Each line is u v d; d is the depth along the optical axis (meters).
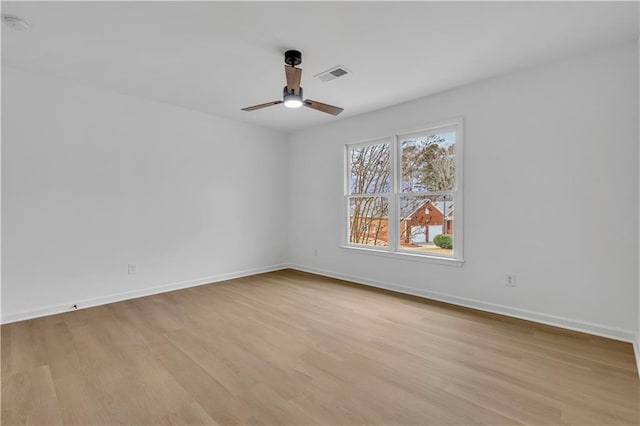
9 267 2.99
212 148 4.52
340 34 2.38
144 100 3.84
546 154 2.88
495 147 3.18
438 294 3.65
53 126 3.21
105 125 3.54
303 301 3.65
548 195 2.88
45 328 2.84
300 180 5.37
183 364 2.20
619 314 2.56
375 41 2.47
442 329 2.81
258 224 5.14
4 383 1.96
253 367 2.16
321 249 5.05
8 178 2.98
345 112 4.31
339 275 4.77
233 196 4.79
